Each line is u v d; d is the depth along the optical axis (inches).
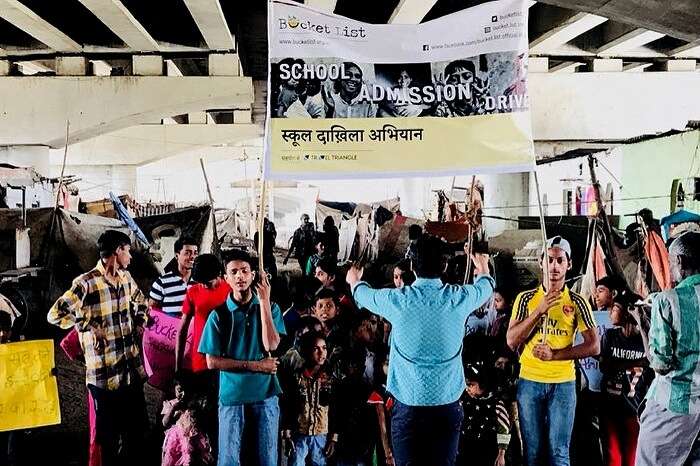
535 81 820.6
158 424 235.5
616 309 226.5
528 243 282.7
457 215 378.6
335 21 192.7
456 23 194.5
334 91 192.2
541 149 844.6
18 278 236.4
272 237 350.0
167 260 265.1
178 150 1330.0
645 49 831.7
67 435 237.0
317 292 240.2
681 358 179.3
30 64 1000.9
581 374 230.1
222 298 224.5
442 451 176.1
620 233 277.3
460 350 179.6
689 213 270.2
